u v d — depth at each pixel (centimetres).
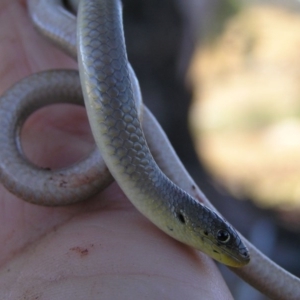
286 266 31
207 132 67
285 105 71
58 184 17
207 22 38
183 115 33
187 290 16
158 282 16
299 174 54
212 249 17
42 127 20
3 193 18
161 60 32
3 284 16
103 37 17
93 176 18
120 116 17
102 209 18
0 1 22
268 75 78
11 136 18
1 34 22
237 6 76
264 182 54
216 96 74
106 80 16
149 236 17
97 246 16
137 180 17
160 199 17
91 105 17
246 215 35
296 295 19
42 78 19
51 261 16
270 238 33
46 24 20
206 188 34
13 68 21
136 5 31
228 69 77
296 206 45
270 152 61
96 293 15
